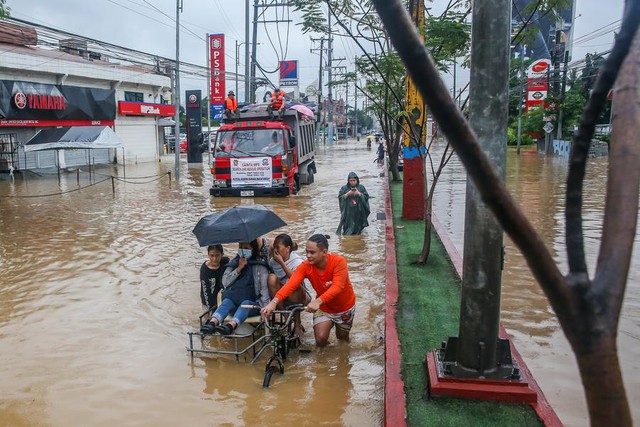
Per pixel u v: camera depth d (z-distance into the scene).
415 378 4.24
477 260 3.84
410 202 11.05
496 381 3.88
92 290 7.27
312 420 4.11
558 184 18.17
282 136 16.19
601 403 1.13
